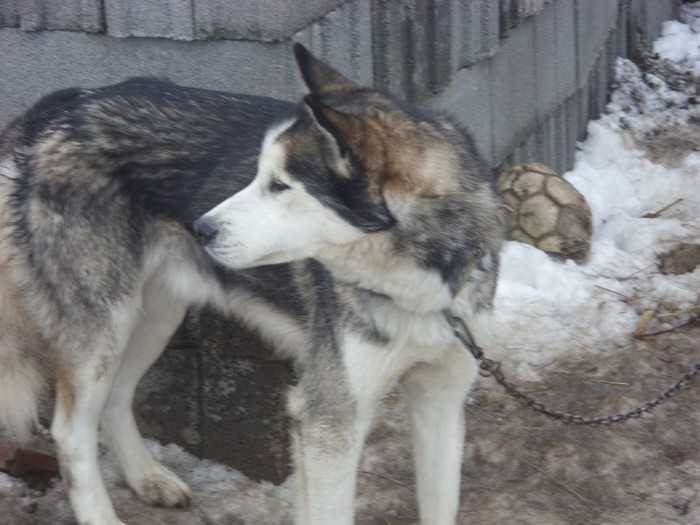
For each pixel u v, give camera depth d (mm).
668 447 3314
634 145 4750
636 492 3209
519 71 4133
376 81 3502
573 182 4340
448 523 3068
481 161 2961
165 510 3215
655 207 4336
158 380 3326
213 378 3287
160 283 3166
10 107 3492
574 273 3803
